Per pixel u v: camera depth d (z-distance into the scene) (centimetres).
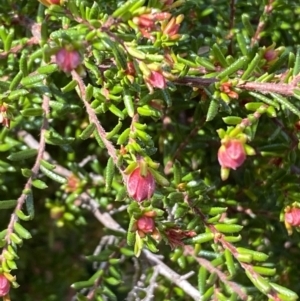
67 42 20
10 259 24
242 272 29
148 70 21
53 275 38
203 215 25
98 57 22
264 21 28
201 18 30
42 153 26
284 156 27
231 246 25
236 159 22
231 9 29
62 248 38
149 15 21
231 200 29
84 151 33
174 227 24
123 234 30
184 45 28
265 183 28
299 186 27
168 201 26
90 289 30
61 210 33
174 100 29
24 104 27
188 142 29
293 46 31
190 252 27
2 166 29
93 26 21
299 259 32
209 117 23
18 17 27
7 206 25
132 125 23
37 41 26
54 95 27
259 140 29
